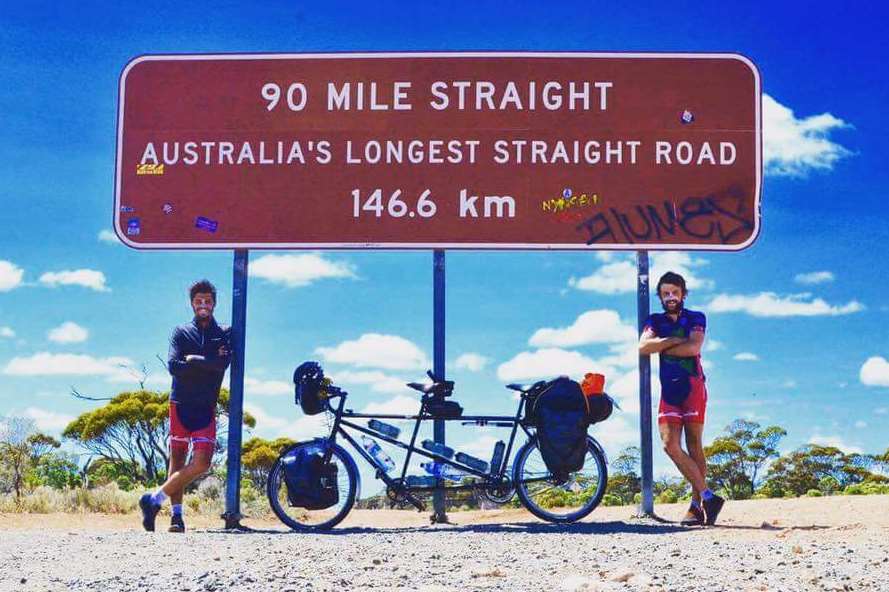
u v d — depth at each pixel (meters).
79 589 4.97
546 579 5.21
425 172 10.28
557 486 9.03
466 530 8.50
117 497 16.11
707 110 10.16
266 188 10.38
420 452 8.98
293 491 8.84
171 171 10.45
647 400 9.89
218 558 6.20
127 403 28.73
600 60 10.25
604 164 10.16
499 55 10.30
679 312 9.09
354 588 4.94
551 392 8.77
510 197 10.20
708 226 10.05
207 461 9.17
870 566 5.58
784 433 28.61
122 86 10.54
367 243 10.24
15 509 14.89
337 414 9.04
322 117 10.41
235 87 10.50
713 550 6.47
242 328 10.17
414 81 10.37
